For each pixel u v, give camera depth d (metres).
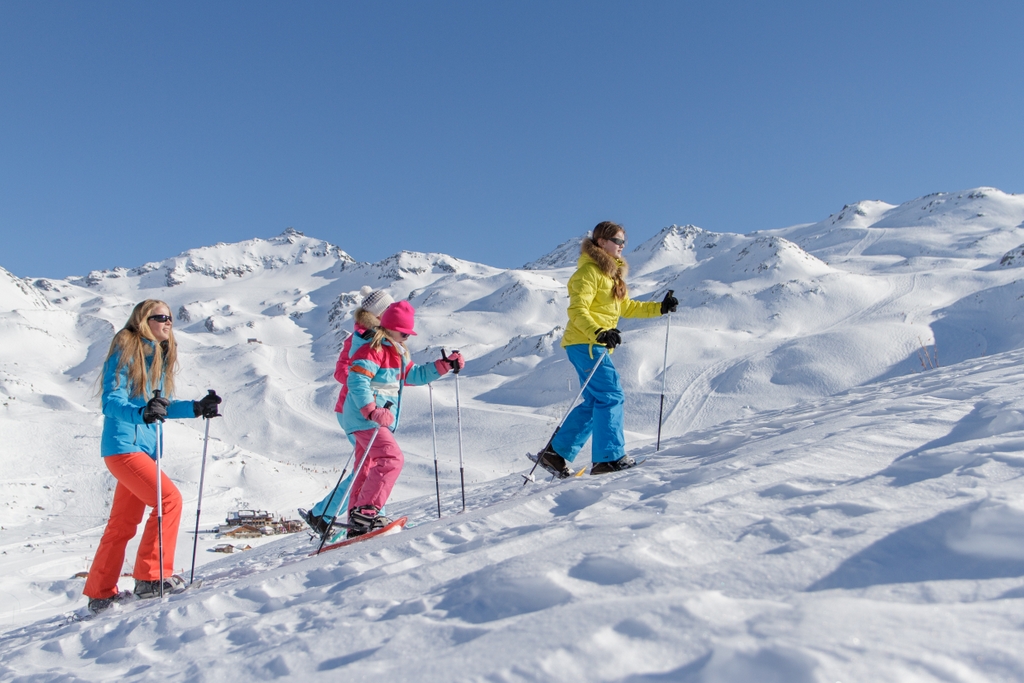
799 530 2.00
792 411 6.87
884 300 107.25
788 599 1.52
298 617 2.28
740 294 121.69
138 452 4.33
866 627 1.27
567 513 3.28
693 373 82.38
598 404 4.82
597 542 2.15
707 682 1.18
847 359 79.44
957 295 102.75
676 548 2.00
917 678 1.09
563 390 91.44
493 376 109.81
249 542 30.28
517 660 1.38
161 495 4.34
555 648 1.39
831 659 1.15
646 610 1.49
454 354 5.24
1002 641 1.17
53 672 2.47
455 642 1.65
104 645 2.76
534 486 5.28
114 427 4.28
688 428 67.25
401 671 1.49
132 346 4.30
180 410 4.48
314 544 5.23
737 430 5.87
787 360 80.88
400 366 4.91
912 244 184.25
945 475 2.31
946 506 1.92
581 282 4.91
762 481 2.77
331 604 2.33
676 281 165.12
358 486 4.82
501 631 1.58
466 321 175.50
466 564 2.38
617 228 5.10
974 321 84.56
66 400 107.69
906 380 7.07
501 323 174.00
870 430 3.48
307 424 92.12
